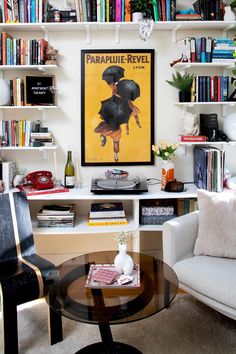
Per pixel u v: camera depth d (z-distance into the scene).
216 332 2.14
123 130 2.95
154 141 2.98
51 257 3.08
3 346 2.04
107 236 3.10
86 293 1.70
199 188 2.82
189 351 1.97
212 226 2.24
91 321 1.50
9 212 2.34
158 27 2.79
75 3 2.67
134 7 2.64
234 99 2.79
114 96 2.91
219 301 1.88
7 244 2.29
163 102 2.94
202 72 2.92
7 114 2.93
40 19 2.65
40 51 2.68
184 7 2.87
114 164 2.98
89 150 2.96
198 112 2.98
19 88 2.73
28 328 2.21
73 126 2.95
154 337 2.10
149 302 1.61
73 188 2.87
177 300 2.51
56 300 1.67
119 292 1.69
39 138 2.79
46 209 2.77
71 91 2.91
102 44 2.87
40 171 2.86
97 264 1.99
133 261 2.00
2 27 2.74
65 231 2.67
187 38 2.69
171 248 2.22
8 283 1.92
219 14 2.67
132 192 2.66
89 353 1.93
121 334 2.13
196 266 2.09
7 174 2.77
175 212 2.83
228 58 2.71
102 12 2.65
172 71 2.91
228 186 2.79
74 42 2.86
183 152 3.02
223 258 2.18
